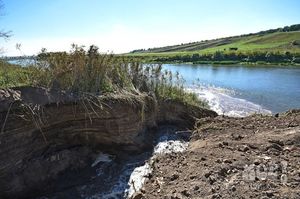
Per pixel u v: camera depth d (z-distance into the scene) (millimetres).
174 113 9656
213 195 4684
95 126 7473
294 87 20391
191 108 9969
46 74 7496
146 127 8750
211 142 7473
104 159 7516
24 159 6301
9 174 5988
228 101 15586
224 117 9945
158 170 6211
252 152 6434
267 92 18453
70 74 7730
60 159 6863
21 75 7418
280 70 33344
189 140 8477
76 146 7371
